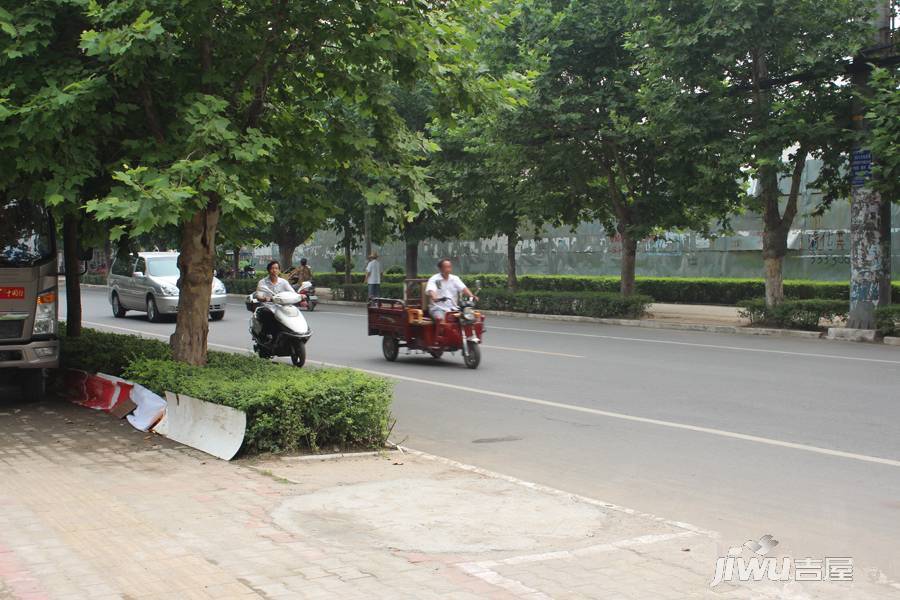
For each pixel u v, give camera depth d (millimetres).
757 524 6227
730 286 32219
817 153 21688
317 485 7137
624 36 22484
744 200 22312
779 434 9344
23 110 8242
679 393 12078
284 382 8594
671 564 5246
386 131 11062
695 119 20844
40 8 9008
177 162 8523
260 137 9188
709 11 20219
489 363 15508
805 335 20531
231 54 10164
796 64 20516
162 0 8852
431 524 6012
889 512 6516
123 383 10398
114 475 7441
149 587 4770
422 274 48750
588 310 26203
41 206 10891
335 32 10008
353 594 4680
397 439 9297
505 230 29328
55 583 4824
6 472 7535
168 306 24969
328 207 11633
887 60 19219
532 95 23297
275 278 15758
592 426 9898
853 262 20031
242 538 5652
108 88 8922
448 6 10797
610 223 29016
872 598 4789
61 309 30469
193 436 8719
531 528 5941
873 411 10625
